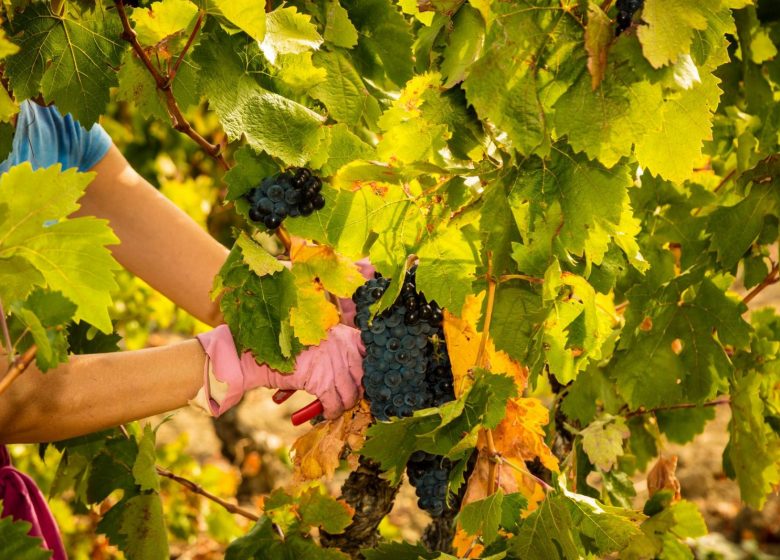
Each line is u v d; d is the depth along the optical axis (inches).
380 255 55.2
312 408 58.2
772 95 75.1
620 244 56.2
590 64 44.0
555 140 50.0
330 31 57.0
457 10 49.3
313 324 55.8
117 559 144.9
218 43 51.3
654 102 46.6
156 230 68.7
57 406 52.0
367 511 70.9
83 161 67.4
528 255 53.4
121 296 145.3
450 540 74.6
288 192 53.3
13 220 43.5
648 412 77.3
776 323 78.4
